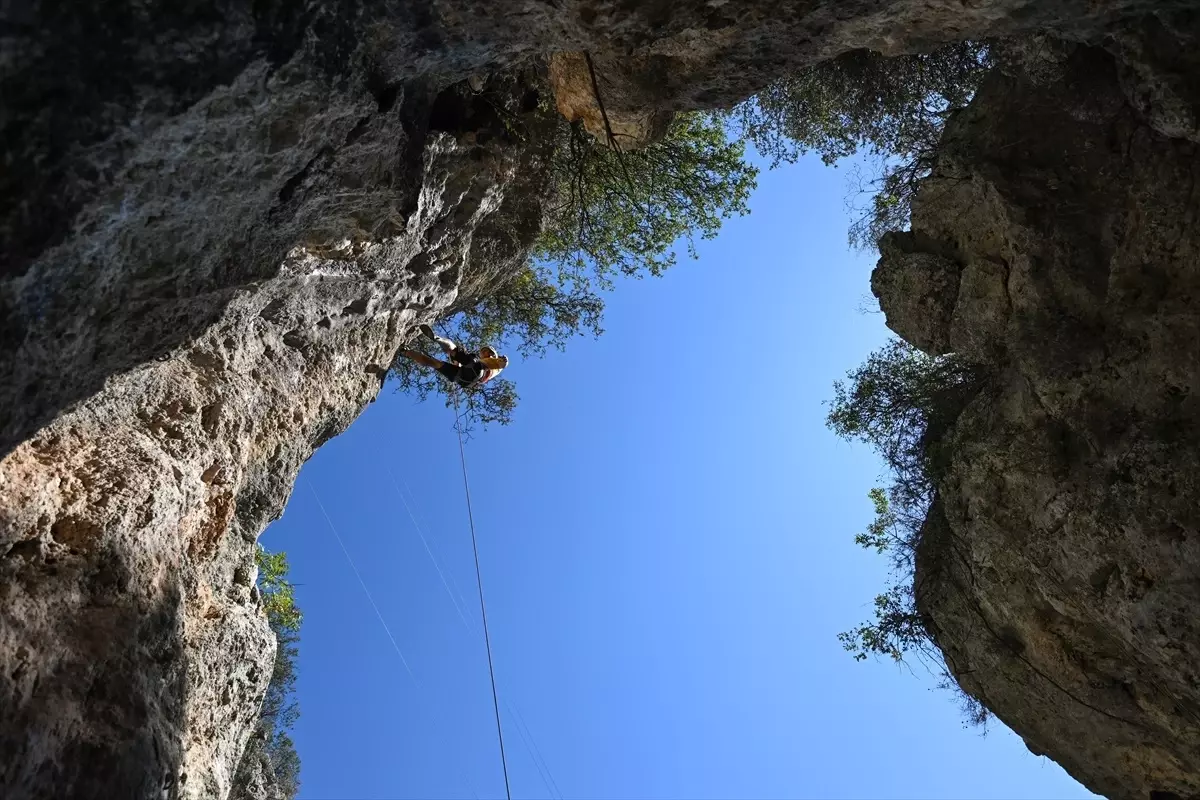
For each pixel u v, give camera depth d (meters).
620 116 7.10
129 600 5.00
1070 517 7.16
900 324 9.37
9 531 4.22
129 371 4.80
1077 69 7.29
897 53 5.49
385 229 6.70
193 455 6.03
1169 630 6.25
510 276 11.11
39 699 4.02
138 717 4.62
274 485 7.57
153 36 2.83
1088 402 7.07
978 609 9.29
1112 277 6.98
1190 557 5.99
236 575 7.00
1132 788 8.61
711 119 13.43
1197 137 5.78
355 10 3.66
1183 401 6.39
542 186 9.88
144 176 3.24
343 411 8.78
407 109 4.99
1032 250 7.51
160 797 4.66
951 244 8.73
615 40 4.62
